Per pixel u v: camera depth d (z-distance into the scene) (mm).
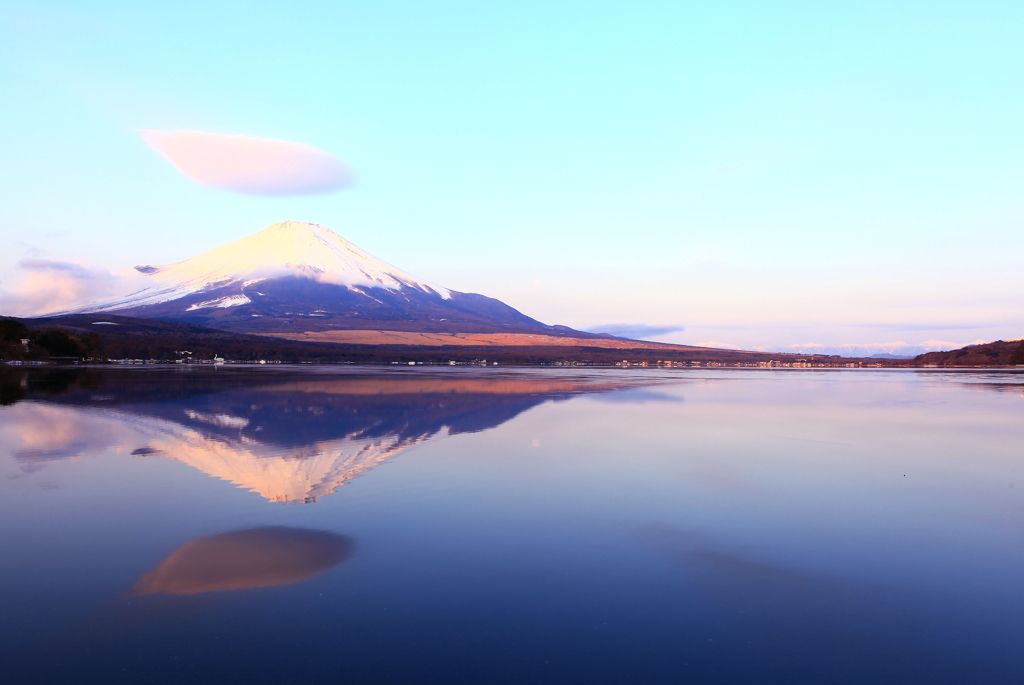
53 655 6742
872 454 19453
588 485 14812
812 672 6602
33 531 10961
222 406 31812
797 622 7758
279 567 9328
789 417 29750
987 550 10422
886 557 10055
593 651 6980
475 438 21938
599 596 8445
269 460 17484
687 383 61688
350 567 9359
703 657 6883
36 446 19484
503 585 8750
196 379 57312
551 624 7609
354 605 8055
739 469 16891
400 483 14852
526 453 19031
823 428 25734
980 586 8914
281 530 11109
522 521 11805
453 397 39000
